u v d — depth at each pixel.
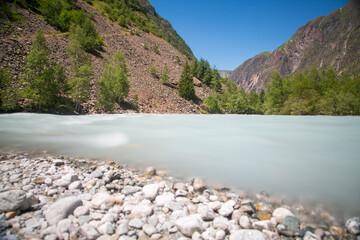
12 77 25.62
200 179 3.97
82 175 4.40
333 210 2.84
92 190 3.59
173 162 5.22
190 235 2.30
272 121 19.80
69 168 4.93
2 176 4.30
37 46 26.61
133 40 75.75
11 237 2.07
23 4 47.72
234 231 2.33
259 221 2.56
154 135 9.55
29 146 7.29
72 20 56.53
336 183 3.70
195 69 82.75
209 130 11.64
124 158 5.70
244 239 2.16
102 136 9.23
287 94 57.03
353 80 61.91
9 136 9.18
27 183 3.91
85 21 58.72
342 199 3.12
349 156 5.57
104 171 4.69
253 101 76.69
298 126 14.67
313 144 7.42
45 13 50.06
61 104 27.66
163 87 56.47
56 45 40.44
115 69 42.22
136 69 58.41
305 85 51.16
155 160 5.43
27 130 11.03
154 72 61.03
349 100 44.75
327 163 4.93
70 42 46.00
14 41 31.98
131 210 2.84
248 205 3.02
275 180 3.91
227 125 14.67
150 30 103.56
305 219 2.66
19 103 23.95
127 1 129.25
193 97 60.28
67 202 2.68
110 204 3.05
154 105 45.47
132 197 3.28
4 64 26.64
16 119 16.34
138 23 97.81
